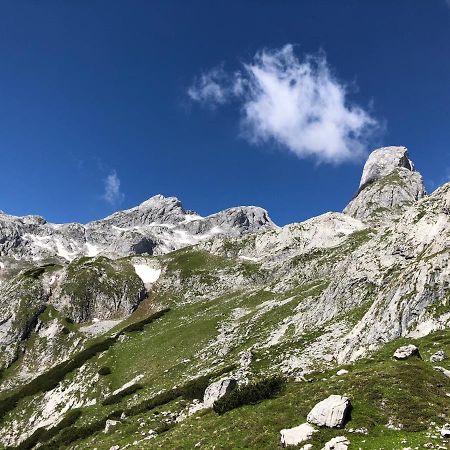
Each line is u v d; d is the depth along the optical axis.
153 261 197.38
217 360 79.12
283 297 112.12
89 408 76.44
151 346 102.69
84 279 169.38
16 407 93.62
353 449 25.67
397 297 58.47
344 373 40.81
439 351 40.25
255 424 33.00
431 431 26.48
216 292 161.38
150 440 41.72
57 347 136.88
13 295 158.12
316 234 196.12
